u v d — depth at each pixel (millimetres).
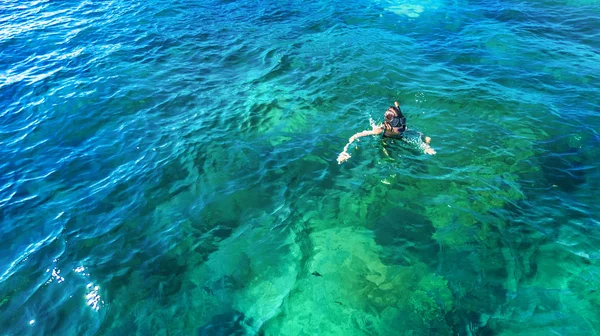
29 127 10289
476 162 8266
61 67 13016
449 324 5320
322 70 12492
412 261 6285
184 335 5434
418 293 5781
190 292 6031
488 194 7441
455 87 11180
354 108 10461
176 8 17734
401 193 7613
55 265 6535
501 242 6477
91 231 7188
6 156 9289
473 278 5926
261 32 15609
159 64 13281
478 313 5430
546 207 7086
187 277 6270
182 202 7770
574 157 8281
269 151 9047
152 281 6211
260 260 6508
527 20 15516
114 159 9078
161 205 7719
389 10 17172
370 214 7242
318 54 13594
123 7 17766
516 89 10969
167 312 5750
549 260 6109
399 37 14703
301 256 6539
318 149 9000
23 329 5578
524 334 5105
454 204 7270
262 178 8266
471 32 14789
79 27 15789
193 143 9445
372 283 5992
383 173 8117
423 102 10539
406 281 5977
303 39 14883
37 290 6121
